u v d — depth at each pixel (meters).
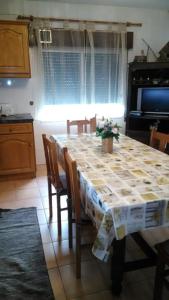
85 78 3.80
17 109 3.70
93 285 1.60
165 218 1.29
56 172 2.00
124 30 3.78
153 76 4.05
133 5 3.70
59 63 3.64
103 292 1.55
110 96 4.01
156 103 3.95
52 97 3.75
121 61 3.88
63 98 3.81
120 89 4.02
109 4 3.63
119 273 1.47
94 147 2.23
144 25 3.93
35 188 3.10
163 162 1.83
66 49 3.60
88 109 3.95
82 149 2.16
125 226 1.21
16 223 2.31
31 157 3.35
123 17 3.80
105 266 1.76
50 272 1.71
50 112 3.83
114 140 2.48
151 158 1.93
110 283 1.61
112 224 1.20
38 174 3.59
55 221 2.35
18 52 3.14
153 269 1.74
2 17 3.34
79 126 2.93
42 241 2.05
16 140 3.21
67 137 2.63
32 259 1.83
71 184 1.66
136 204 1.21
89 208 1.48
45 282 1.62
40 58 3.50
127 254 1.86
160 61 3.70
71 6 3.54
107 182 1.46
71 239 1.94
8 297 1.49
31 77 3.57
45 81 3.66
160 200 1.25
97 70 3.84
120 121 4.21
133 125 4.22
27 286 1.58
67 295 1.52
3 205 2.66
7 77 3.20
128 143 2.38
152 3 3.62
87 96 3.90
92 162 1.82
